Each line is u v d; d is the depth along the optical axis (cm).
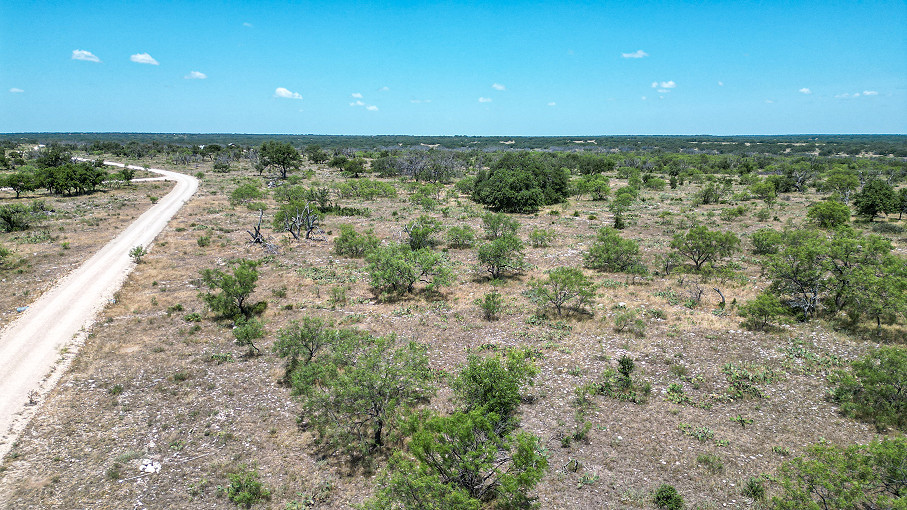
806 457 1405
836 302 2448
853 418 1592
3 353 2139
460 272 3469
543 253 3991
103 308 2706
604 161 12175
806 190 8000
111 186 8144
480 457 1285
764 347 2117
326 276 3350
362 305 2797
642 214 5925
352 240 3938
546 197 7100
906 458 1115
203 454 1499
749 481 1295
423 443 1190
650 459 1433
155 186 8400
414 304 2778
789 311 2402
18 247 3966
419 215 5891
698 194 7075
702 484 1319
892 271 2333
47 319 2525
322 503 1291
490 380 1525
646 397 1764
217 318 2595
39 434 1582
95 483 1362
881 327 2238
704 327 2347
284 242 4338
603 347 2186
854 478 1140
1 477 1373
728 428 1577
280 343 1944
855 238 2609
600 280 3200
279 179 9506
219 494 1322
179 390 1869
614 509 1237
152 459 1475
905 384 1545
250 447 1534
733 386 1822
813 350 2067
